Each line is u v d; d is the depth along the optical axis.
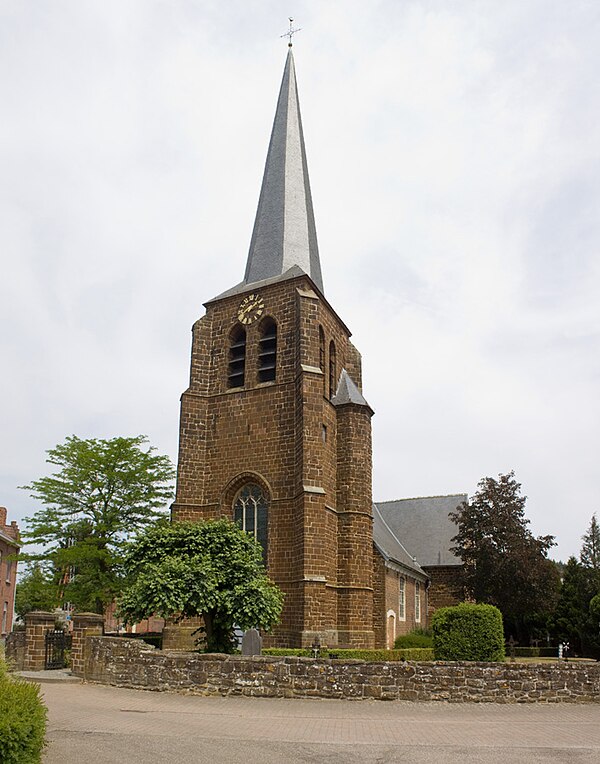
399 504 67.69
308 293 41.59
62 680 23.98
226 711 18.56
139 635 39.41
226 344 43.53
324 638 35.25
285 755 13.59
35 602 36.81
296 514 37.66
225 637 28.61
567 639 52.84
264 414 40.69
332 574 38.53
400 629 49.34
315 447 37.75
